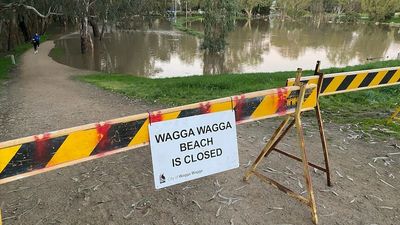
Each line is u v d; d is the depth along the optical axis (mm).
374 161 5105
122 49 41781
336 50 44406
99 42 46281
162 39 50969
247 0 87125
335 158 5199
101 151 2902
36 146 2574
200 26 70375
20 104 10797
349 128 6473
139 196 4250
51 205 4117
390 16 94875
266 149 4211
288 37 57250
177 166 3291
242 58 37312
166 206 4016
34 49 35469
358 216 3807
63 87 15273
